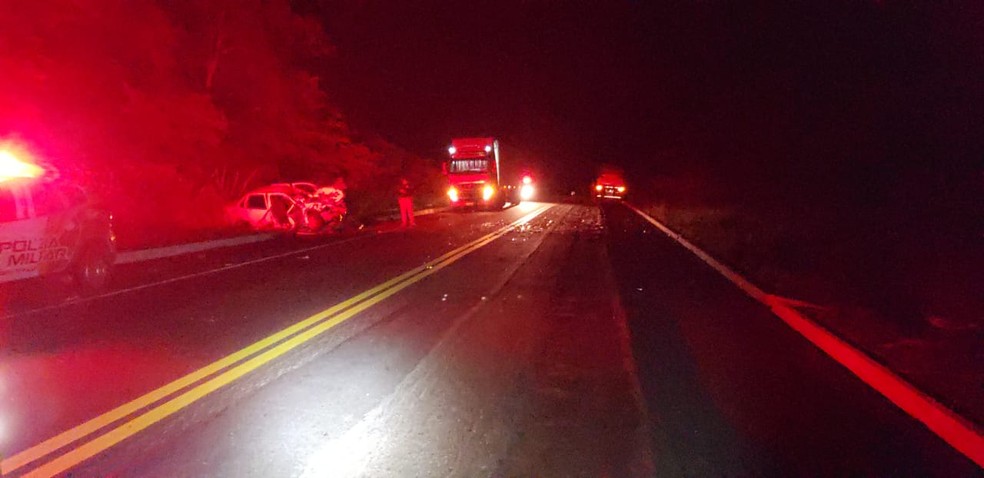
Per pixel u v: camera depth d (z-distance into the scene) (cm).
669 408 740
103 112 2277
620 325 1135
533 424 692
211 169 3030
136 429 670
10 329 1072
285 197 2755
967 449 631
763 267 1603
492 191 4300
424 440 650
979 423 647
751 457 619
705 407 744
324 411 722
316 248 2241
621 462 606
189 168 2797
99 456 610
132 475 575
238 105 3025
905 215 1109
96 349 958
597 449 633
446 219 3706
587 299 1366
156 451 621
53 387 794
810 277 1380
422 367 882
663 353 962
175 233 2447
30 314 1184
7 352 940
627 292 1450
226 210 2828
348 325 1112
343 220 2870
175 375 841
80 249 1351
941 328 996
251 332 1059
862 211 1267
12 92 1995
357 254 2070
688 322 1161
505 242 2458
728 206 2495
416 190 5016
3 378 826
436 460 607
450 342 1010
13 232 1204
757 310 1270
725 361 924
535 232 2889
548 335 1062
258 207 2761
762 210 1962
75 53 2138
